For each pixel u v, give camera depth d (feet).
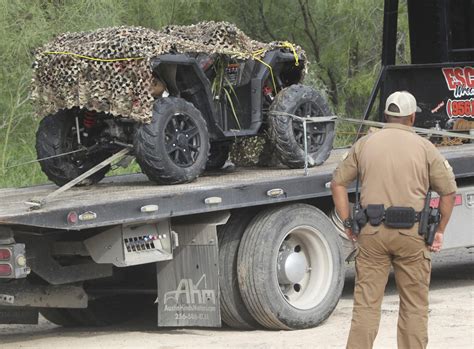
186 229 74.08
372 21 158.20
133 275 80.33
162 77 79.51
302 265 76.89
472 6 110.42
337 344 69.21
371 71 159.94
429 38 110.93
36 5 138.00
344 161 58.95
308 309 76.33
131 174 95.25
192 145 79.66
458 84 107.45
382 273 57.31
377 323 57.41
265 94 88.22
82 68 77.97
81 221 64.59
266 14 159.12
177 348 69.82
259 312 74.64
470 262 107.65
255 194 74.59
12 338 78.43
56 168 83.92
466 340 68.13
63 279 70.69
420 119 109.70
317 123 87.92
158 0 145.89
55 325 86.53
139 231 70.23
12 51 136.77
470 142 107.65
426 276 57.21
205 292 73.51
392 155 57.00
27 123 141.69
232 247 75.51
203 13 152.87
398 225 56.13
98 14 140.15
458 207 88.84
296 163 86.69
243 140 91.76
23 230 67.15
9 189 86.99
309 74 153.69
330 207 82.64
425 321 57.36
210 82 84.12
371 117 122.01
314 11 158.40
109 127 81.56
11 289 70.90
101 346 71.72
